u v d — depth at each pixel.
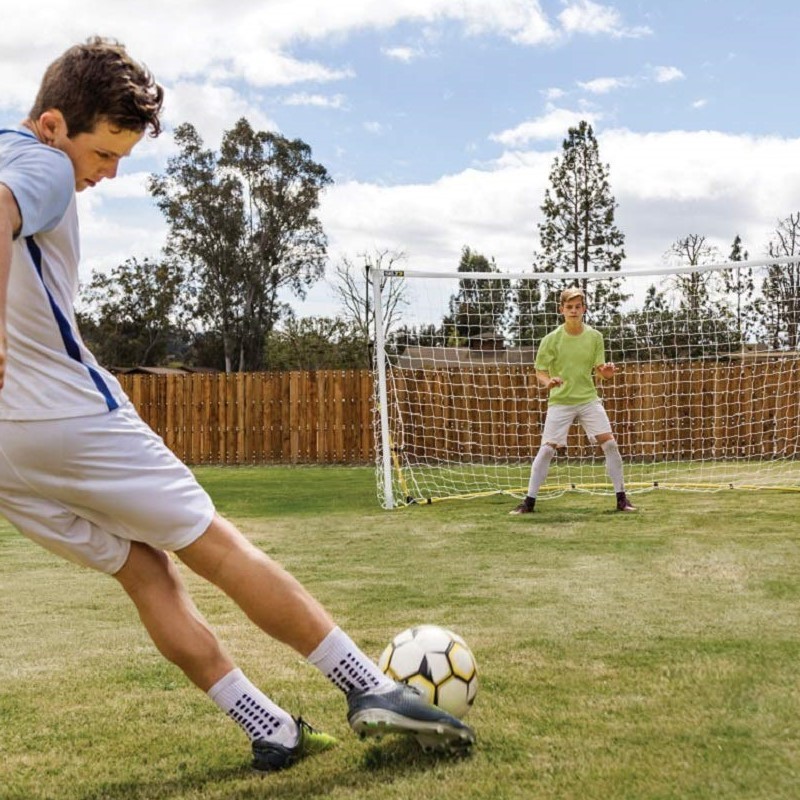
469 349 14.91
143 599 2.30
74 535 2.19
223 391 17.67
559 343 8.15
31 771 2.36
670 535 6.58
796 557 5.53
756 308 14.62
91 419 2.10
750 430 14.70
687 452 14.91
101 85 2.10
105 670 3.35
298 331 42.19
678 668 3.17
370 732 2.30
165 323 48.06
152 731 2.67
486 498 9.91
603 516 7.86
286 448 17.38
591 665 3.23
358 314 32.78
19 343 2.06
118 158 2.21
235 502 9.77
